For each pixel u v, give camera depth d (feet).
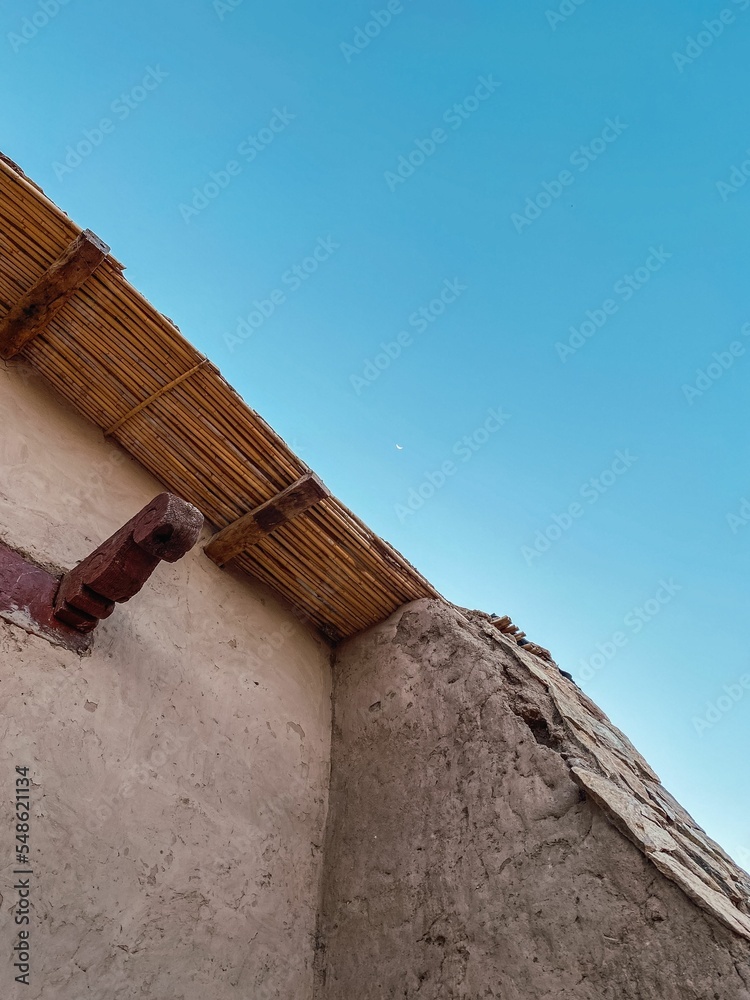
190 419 13.88
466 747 13.11
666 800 14.06
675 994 8.87
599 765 12.05
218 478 14.62
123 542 11.14
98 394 14.16
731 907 9.61
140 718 12.19
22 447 13.02
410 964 11.47
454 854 12.05
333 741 15.51
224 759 13.20
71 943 9.76
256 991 11.60
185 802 12.16
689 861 10.33
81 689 11.49
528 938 10.43
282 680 15.25
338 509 14.37
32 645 11.12
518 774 12.10
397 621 16.03
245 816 13.01
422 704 14.35
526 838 11.34
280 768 14.14
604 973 9.51
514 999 10.05
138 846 11.14
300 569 15.55
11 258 12.70
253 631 15.26
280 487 14.37
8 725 10.30
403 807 13.33
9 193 11.87
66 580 11.91
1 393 13.25
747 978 8.57
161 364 13.32
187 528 10.81
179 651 13.52
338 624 16.76
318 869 13.75
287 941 12.48
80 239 11.98
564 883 10.53
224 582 15.26
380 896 12.60
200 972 11.05
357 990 11.84
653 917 9.52
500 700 13.21
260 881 12.64
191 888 11.55
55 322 13.28
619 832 10.44
